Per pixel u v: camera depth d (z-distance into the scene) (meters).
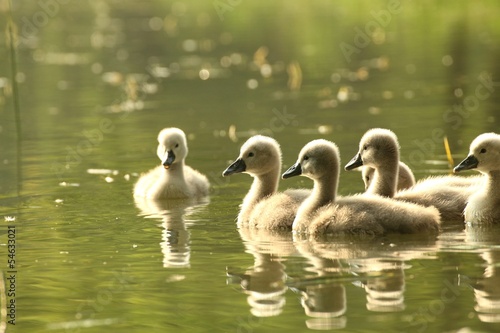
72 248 12.75
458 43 35.59
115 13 54.84
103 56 38.34
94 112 26.23
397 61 32.66
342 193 15.84
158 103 27.50
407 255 11.68
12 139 22.58
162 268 11.56
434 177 15.68
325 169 13.88
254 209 14.38
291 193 14.62
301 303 9.91
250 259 11.86
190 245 12.80
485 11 43.84
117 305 10.19
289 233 13.49
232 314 9.66
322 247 12.36
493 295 9.91
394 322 9.22
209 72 33.19
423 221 12.88
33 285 11.03
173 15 52.06
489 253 11.66
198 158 19.59
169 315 9.76
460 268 10.97
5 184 17.59
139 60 36.94
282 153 19.22
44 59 38.09
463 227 13.34
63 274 11.45
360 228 12.85
